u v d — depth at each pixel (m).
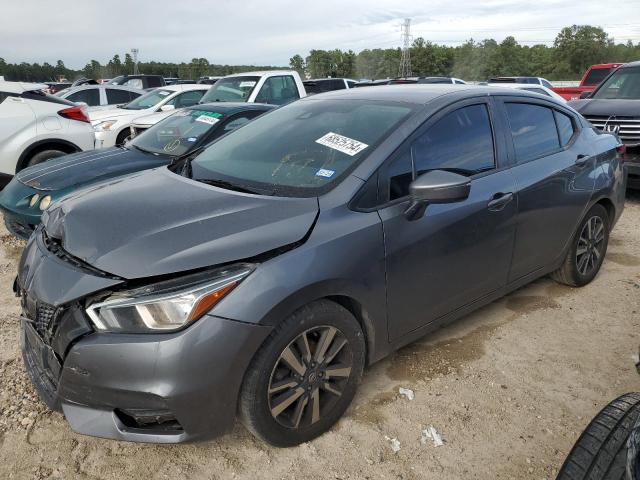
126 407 2.15
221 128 5.80
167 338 2.08
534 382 3.10
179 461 2.48
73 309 2.20
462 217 3.01
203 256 2.21
